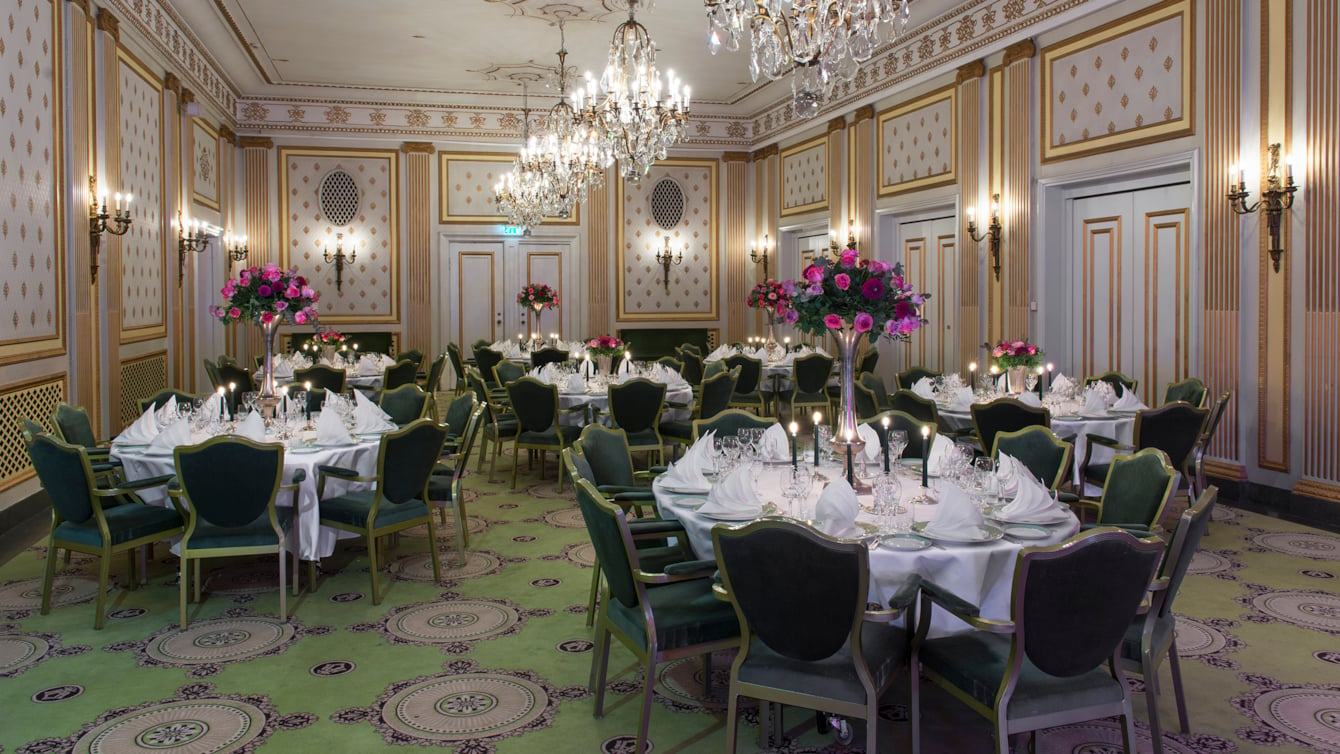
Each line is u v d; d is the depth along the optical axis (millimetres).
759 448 3967
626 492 3826
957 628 2754
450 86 11852
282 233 12422
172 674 3416
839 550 2283
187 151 9312
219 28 9188
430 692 3270
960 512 2717
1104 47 6996
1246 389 5980
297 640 3764
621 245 13531
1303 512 5582
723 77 11312
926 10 8625
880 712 3107
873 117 10211
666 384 6922
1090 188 7387
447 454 5203
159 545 5234
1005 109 8078
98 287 6785
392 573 4699
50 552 4059
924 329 9742
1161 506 3076
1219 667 3439
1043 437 4016
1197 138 6250
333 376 8203
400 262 12836
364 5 8656
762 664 2527
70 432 4820
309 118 12352
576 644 3738
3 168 5320
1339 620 3902
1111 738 2914
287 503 4316
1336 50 5336
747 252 13773
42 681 3346
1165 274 6766
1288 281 5664
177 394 5766
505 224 13117
